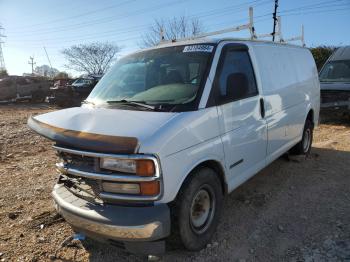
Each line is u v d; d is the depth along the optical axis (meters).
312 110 6.47
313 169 5.77
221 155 3.53
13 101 23.08
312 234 3.67
